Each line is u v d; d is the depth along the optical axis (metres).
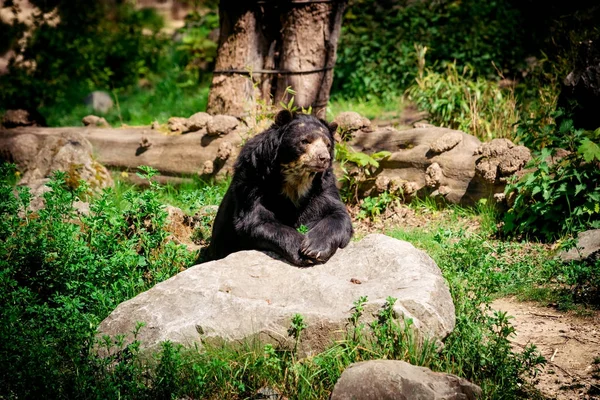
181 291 6.33
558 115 9.93
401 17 16.91
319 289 6.24
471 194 9.80
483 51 15.76
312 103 11.95
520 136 10.87
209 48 19.38
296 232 7.16
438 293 6.08
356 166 10.60
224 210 7.95
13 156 12.12
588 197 8.67
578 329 6.86
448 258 7.71
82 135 11.66
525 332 6.85
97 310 6.86
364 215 10.23
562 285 7.73
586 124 10.34
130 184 11.88
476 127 11.84
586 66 10.46
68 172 11.00
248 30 11.73
